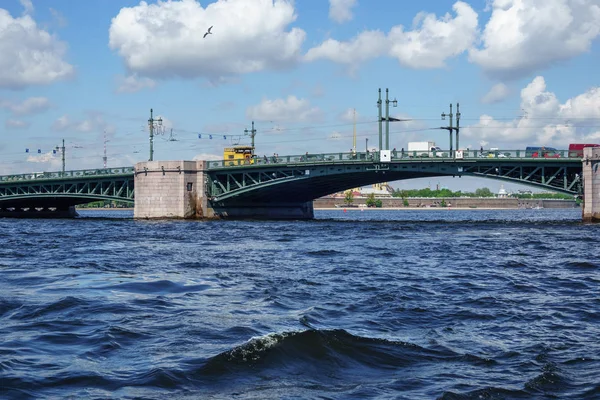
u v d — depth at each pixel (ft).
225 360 52.31
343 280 107.65
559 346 60.18
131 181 415.44
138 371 51.03
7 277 109.29
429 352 57.47
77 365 52.95
